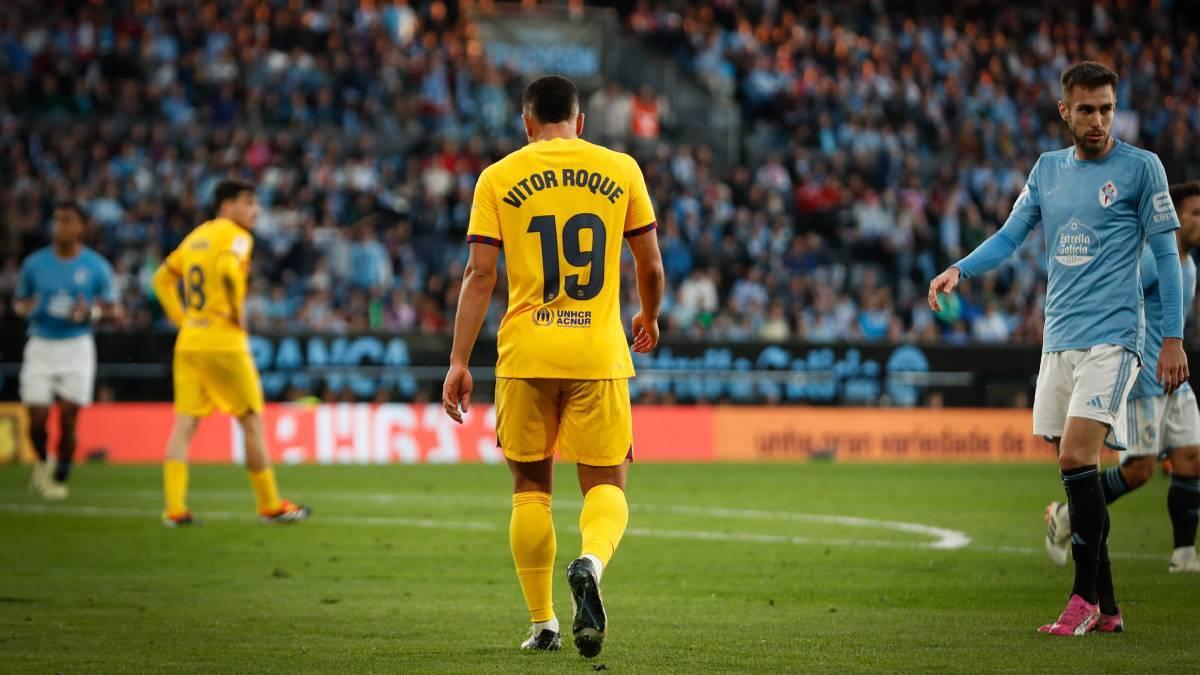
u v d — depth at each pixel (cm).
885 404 8000
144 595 2758
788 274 9450
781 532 3966
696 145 11088
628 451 2039
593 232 2011
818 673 1897
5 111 9300
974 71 12425
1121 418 2262
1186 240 2911
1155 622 2362
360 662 2006
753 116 11612
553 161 2022
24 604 2636
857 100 11588
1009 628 2314
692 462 7394
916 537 3838
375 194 9188
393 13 10938
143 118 9469
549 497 2100
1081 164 2273
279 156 9162
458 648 2127
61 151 8812
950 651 2073
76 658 2062
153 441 7125
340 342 7388
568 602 2661
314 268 8488
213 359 4016
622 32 11894
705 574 3081
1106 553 2262
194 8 10156
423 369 7512
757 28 12550
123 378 7138
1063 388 2272
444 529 4022
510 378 2017
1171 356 2191
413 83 10300
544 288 2009
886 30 12506
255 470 4106
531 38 11400
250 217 4053
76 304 4925
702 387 7831
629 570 3153
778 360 7900
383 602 2661
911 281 10038
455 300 8356
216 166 8875
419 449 7400
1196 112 12525
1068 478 2225
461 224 9312
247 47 10056
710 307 8831
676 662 1989
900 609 2566
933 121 11681
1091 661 1973
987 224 10788
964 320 9275
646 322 2150
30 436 5066
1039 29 13038
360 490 5422
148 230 8300
